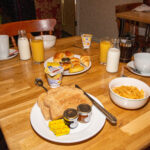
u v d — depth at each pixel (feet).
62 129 1.77
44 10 12.22
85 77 3.08
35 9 11.71
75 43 4.83
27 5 11.12
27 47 3.73
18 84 2.85
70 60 3.30
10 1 10.61
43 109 2.07
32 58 3.92
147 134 1.86
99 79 3.01
